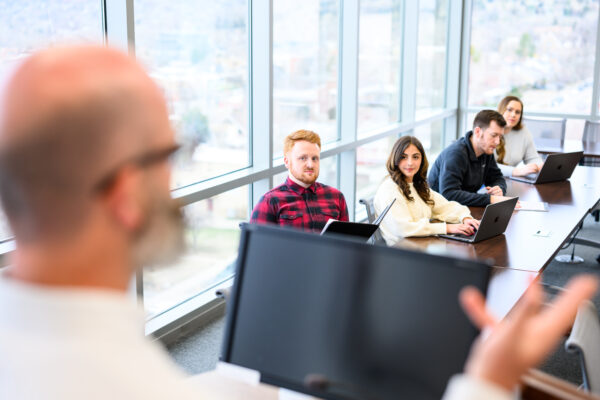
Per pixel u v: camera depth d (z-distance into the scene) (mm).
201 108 4273
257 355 1163
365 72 6422
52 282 488
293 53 5312
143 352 487
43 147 469
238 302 1201
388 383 1058
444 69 8367
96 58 496
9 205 490
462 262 1040
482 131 4672
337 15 5859
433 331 1042
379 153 6883
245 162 4812
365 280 1100
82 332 461
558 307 580
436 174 4828
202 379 1645
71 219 482
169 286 4160
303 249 1159
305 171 3670
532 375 1285
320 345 1113
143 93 504
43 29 3127
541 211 4387
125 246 508
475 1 8172
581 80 7867
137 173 497
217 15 4328
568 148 6445
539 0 7871
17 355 452
